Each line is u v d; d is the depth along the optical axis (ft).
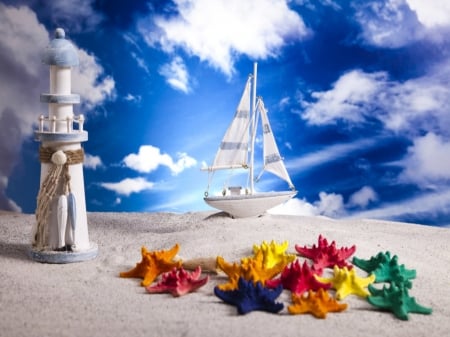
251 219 2.04
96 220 2.32
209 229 1.96
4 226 2.18
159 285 1.54
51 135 1.75
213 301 1.47
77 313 1.39
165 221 2.34
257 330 1.30
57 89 1.79
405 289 1.45
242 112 2.09
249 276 1.53
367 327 1.33
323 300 1.42
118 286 1.57
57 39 1.80
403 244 1.98
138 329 1.30
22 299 1.47
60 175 1.77
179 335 1.27
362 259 1.68
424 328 1.34
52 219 1.77
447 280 1.66
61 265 1.74
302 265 1.56
